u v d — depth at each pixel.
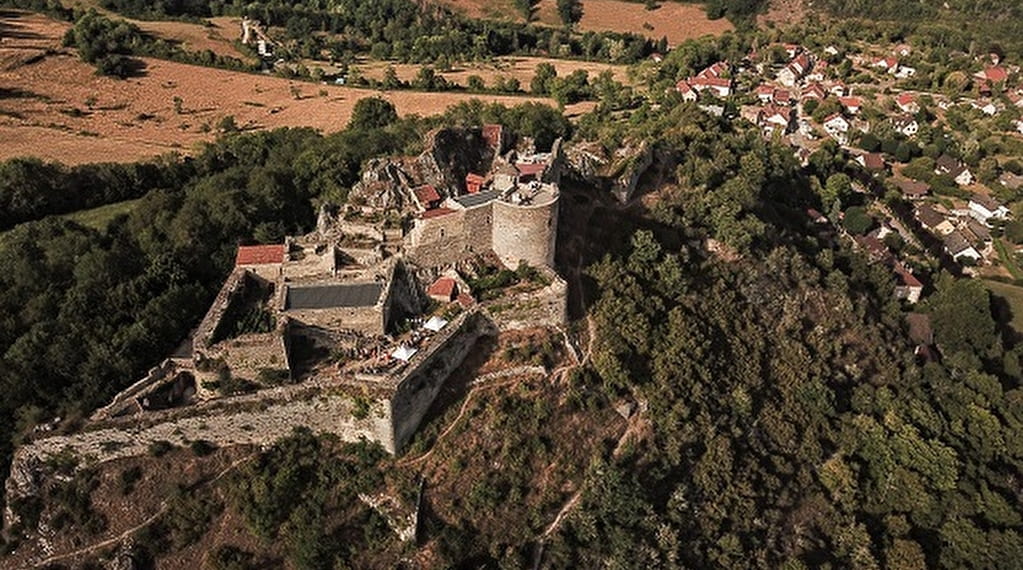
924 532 84.81
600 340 82.69
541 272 82.94
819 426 89.12
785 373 92.00
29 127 130.00
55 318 77.31
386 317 76.94
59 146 122.69
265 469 69.25
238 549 66.56
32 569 65.81
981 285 123.12
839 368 97.44
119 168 108.44
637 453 76.94
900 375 101.12
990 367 112.12
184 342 78.00
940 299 120.62
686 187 114.88
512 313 79.62
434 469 71.12
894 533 82.94
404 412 70.69
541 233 81.44
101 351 73.38
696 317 90.12
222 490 69.06
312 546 65.50
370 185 91.19
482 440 73.00
